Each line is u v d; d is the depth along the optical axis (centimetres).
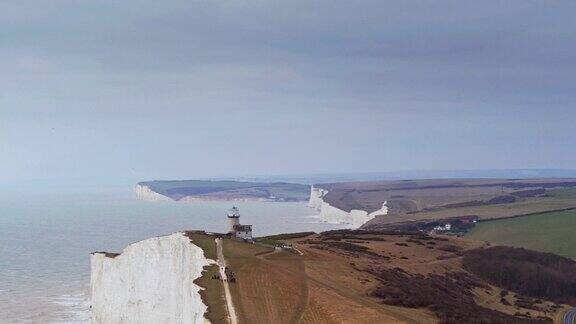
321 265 7138
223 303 5512
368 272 7231
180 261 7806
